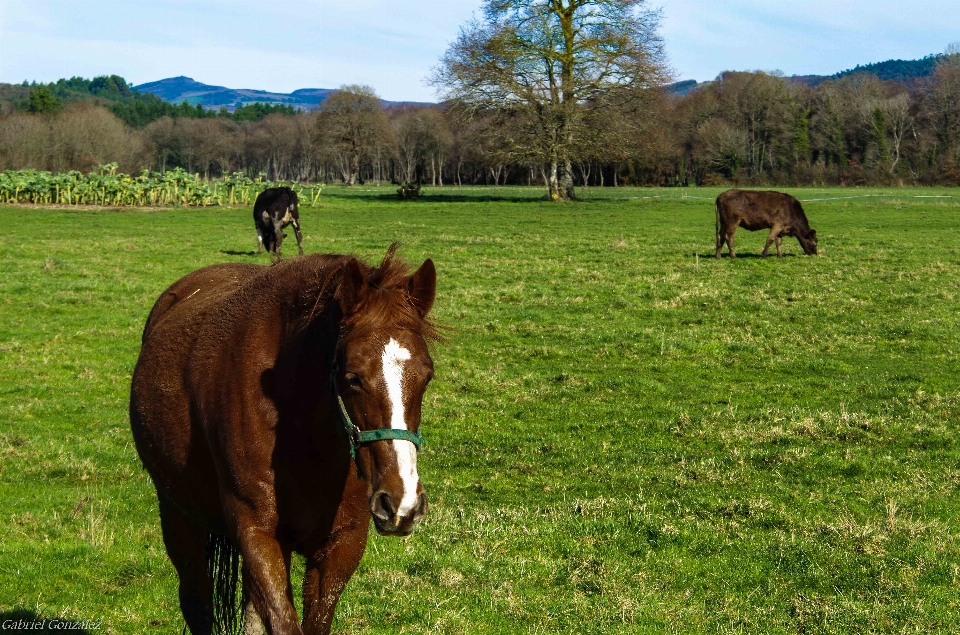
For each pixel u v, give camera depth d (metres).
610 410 11.99
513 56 57.41
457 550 7.03
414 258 26.56
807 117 117.94
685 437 10.77
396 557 6.88
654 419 11.51
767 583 6.51
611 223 42.00
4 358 14.33
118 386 12.99
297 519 3.81
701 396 12.69
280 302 4.05
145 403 4.68
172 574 6.61
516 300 19.75
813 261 25.30
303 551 3.98
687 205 56.09
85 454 9.83
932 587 6.32
